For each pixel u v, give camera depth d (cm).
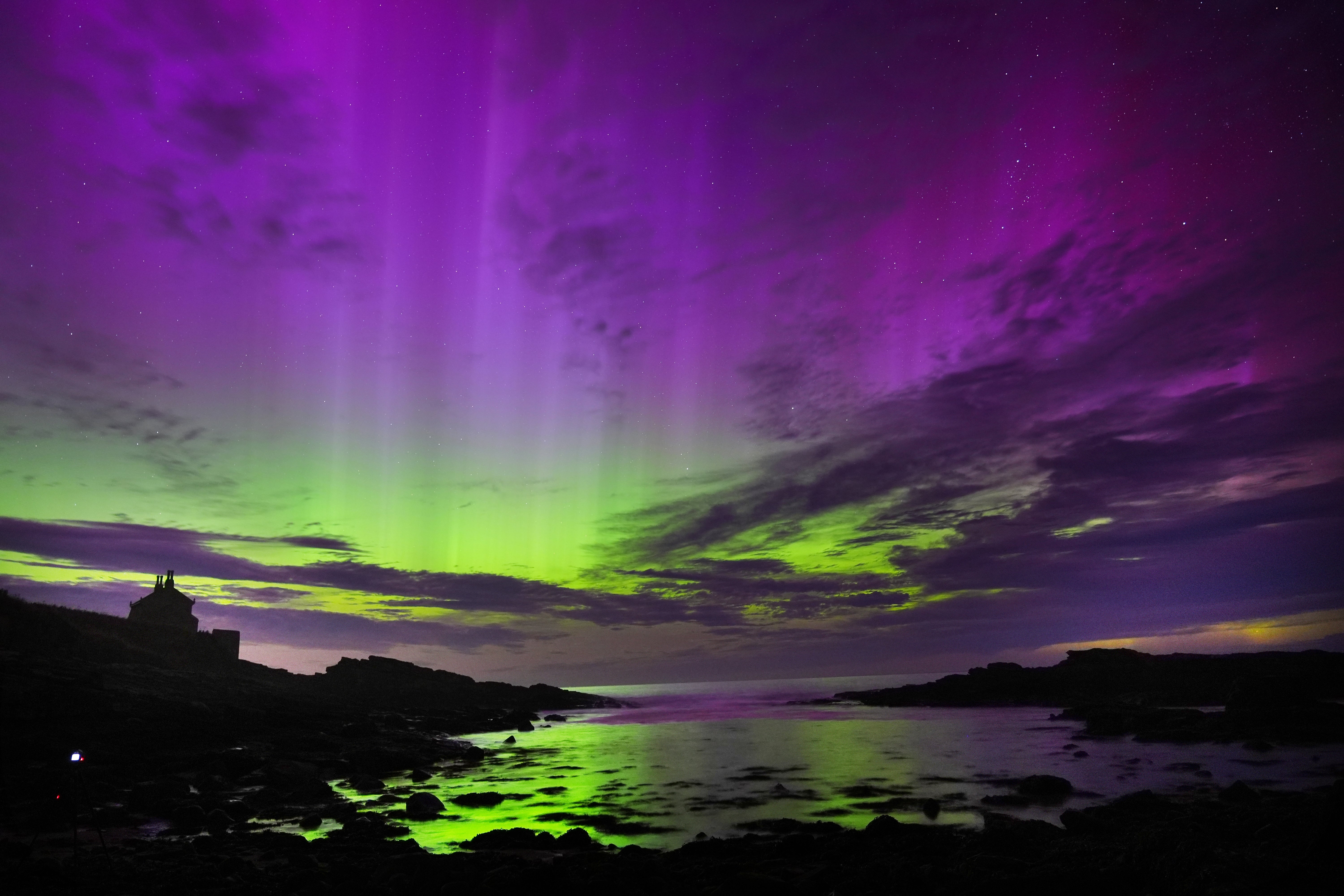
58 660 3147
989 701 5506
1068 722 3962
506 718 5038
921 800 1867
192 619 4831
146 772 2264
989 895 1009
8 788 1936
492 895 1027
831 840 1392
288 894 1083
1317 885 875
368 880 1153
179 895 1084
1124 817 1459
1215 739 2841
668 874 1195
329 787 2159
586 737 4116
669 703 7944
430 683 6278
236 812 1836
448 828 1692
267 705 3653
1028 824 1368
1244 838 1160
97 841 1520
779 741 3547
